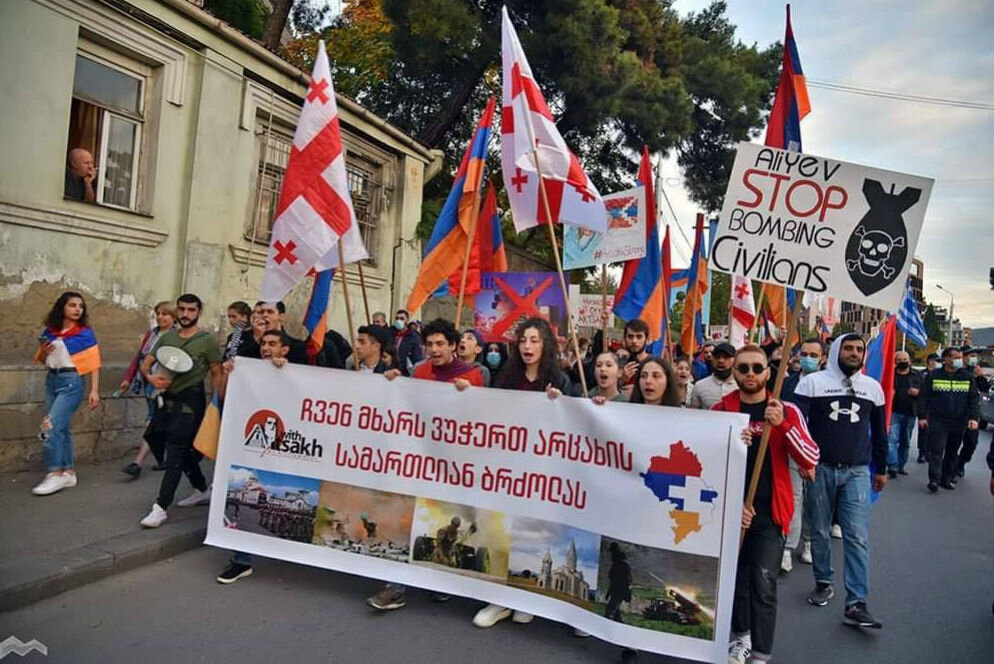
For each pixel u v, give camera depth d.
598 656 3.97
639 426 3.99
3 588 4.12
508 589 4.25
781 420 3.64
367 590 4.78
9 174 6.58
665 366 4.36
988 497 9.62
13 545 4.84
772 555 3.75
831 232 3.83
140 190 8.16
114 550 4.84
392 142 12.37
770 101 22.27
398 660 3.80
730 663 3.80
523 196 5.46
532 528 4.23
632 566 3.90
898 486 10.20
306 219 5.12
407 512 4.50
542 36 16.70
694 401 6.01
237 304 7.09
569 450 4.18
